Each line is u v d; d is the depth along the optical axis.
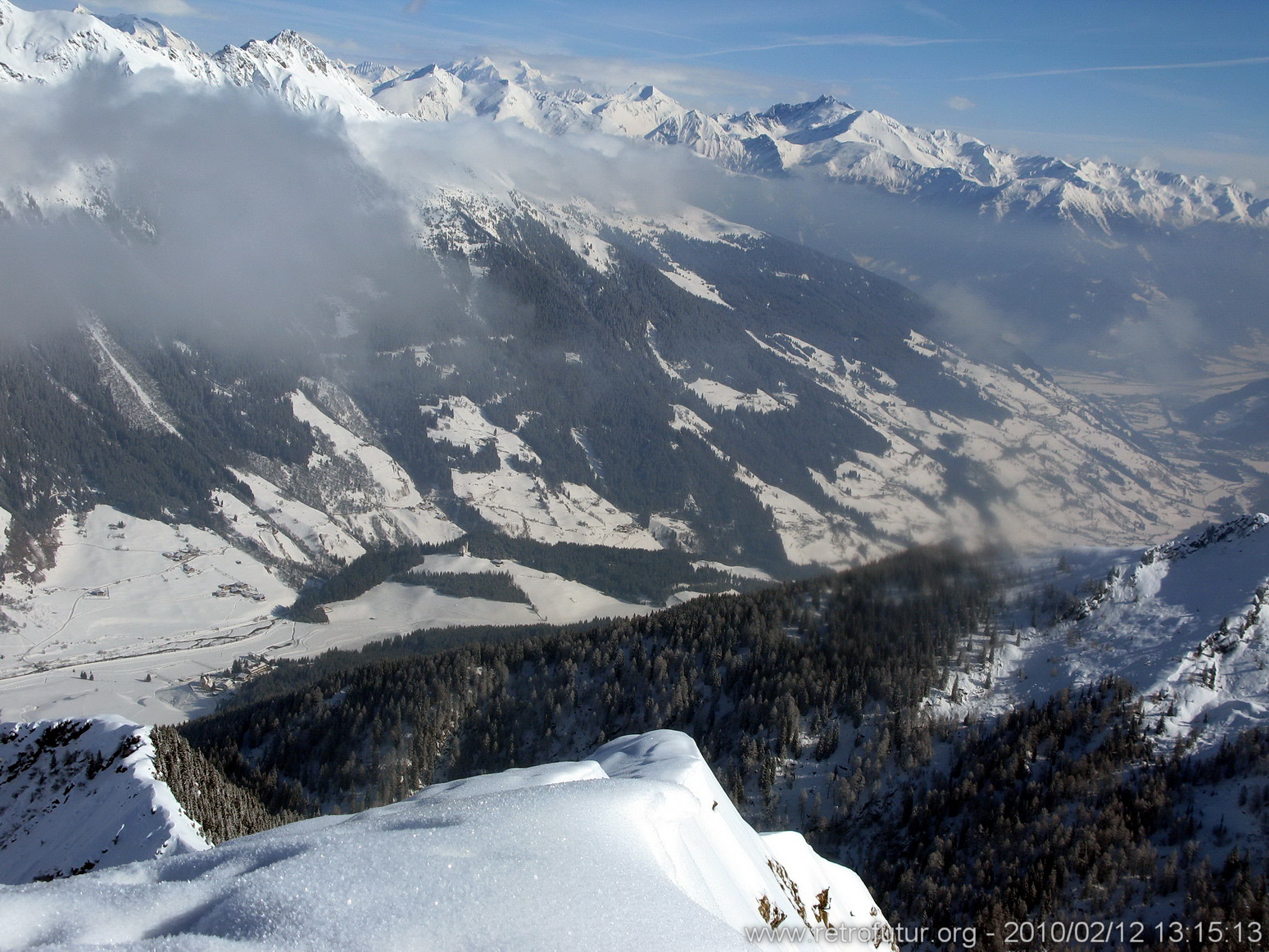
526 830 16.92
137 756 71.94
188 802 67.25
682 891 16.36
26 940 13.55
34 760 77.00
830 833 81.06
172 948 12.59
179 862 16.62
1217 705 84.00
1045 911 65.31
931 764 85.50
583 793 19.58
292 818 77.25
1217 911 60.09
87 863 59.22
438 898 14.32
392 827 17.34
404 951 13.24
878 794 83.50
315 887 14.25
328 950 13.12
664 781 23.20
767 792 84.81
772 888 25.34
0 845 67.06
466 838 16.14
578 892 15.02
